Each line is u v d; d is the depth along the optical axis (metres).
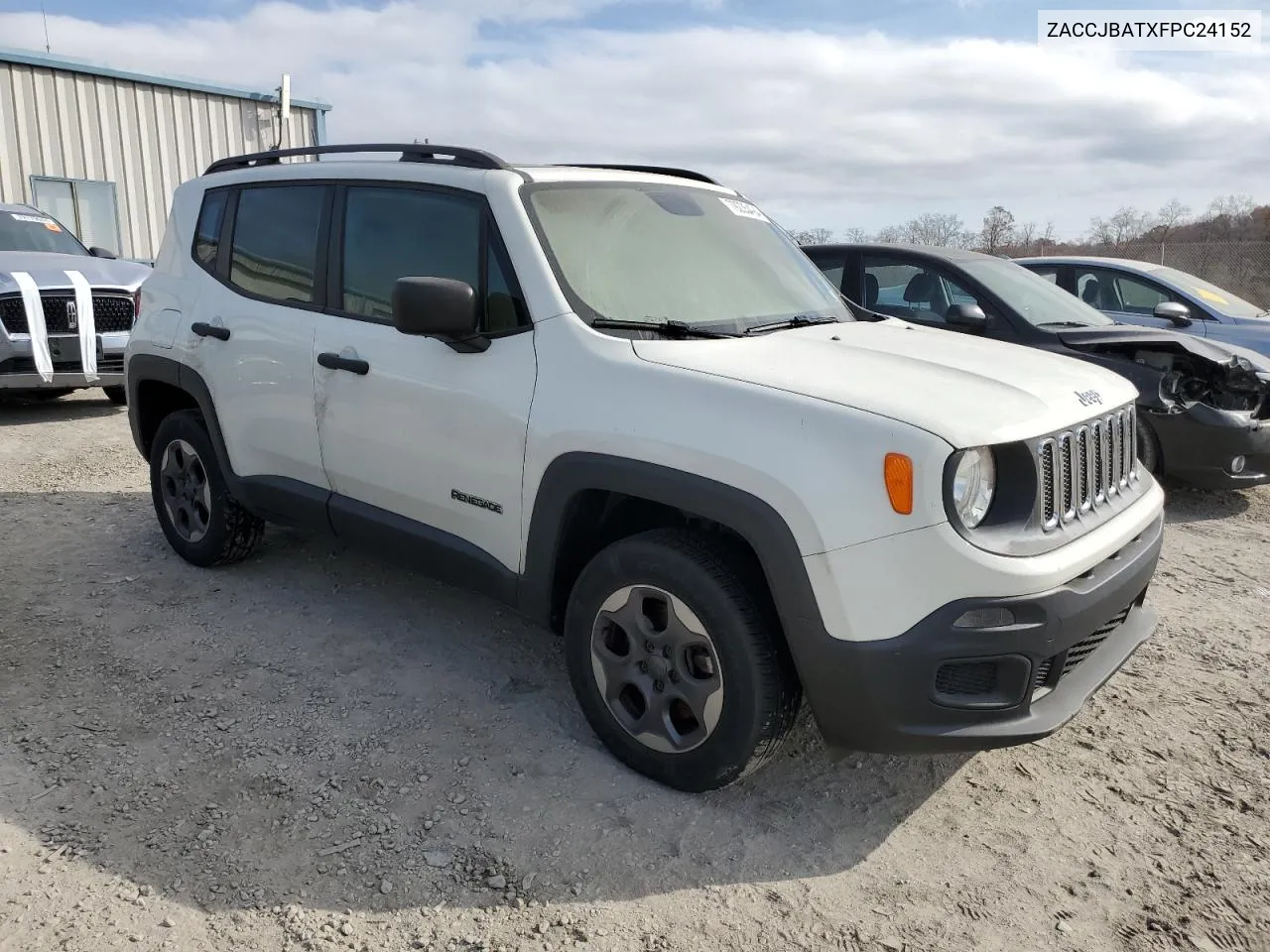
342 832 2.79
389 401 3.58
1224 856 2.78
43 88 16.39
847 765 3.21
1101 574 2.78
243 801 2.92
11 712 3.41
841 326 3.62
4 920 2.40
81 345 8.29
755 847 2.78
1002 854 2.78
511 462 3.20
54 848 2.68
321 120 20.45
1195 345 6.16
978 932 2.46
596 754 3.22
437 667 3.83
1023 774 3.20
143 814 2.85
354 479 3.82
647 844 2.77
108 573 4.77
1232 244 17.09
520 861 2.69
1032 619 2.52
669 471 2.79
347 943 2.37
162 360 4.66
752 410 2.69
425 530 3.61
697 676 2.90
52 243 9.52
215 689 3.62
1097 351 6.30
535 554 3.19
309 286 4.01
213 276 4.50
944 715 2.55
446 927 2.43
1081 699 2.75
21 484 6.43
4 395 9.07
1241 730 3.49
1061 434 2.72
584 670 3.15
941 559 2.45
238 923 2.43
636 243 3.54
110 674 3.71
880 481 2.48
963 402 2.66
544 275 3.22
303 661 3.86
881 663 2.52
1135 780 3.16
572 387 3.05
